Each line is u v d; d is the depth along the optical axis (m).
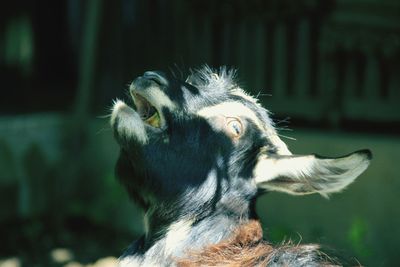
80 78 16.89
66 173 16.67
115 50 17.16
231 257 6.05
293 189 6.32
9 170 16.09
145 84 6.31
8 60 22.25
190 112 6.41
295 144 14.10
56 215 16.33
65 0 23.33
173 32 16.47
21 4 22.47
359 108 14.49
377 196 13.09
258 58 15.52
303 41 15.02
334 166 5.95
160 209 6.48
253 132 6.50
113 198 15.99
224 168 6.40
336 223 13.47
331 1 14.56
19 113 17.78
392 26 13.88
